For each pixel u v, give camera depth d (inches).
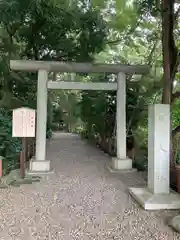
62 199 134.3
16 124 175.5
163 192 128.3
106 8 279.4
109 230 98.0
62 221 106.3
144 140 269.7
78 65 199.9
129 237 92.4
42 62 195.8
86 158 267.0
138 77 283.4
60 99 577.3
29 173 188.5
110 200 133.3
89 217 110.8
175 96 177.0
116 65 204.2
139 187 152.3
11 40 279.7
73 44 287.6
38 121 199.3
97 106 294.5
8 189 149.3
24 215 111.7
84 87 209.5
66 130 663.8
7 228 98.6
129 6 261.6
